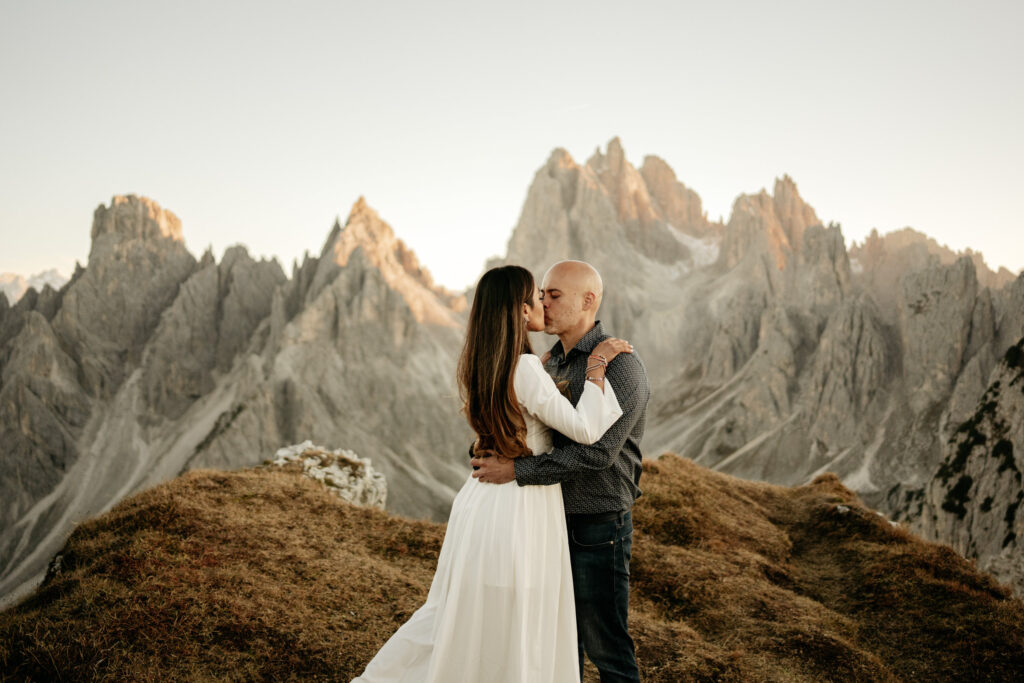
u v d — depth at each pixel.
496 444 4.14
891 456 144.62
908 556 13.04
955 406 141.75
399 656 4.27
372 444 169.38
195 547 8.92
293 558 9.27
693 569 11.73
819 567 14.06
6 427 179.75
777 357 188.88
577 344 4.46
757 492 20.19
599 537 4.36
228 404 194.00
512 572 3.98
